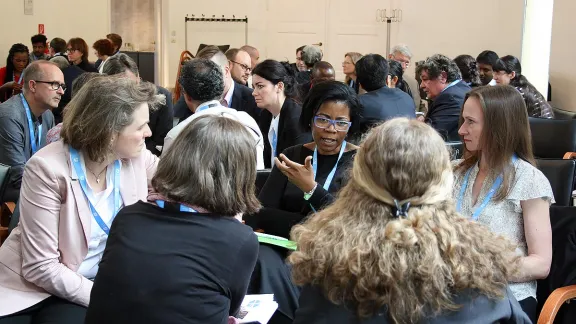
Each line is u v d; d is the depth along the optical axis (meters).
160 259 1.53
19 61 7.75
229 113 2.90
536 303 2.14
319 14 10.33
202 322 1.53
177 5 10.54
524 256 2.10
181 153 1.61
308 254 1.30
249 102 4.38
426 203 1.28
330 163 2.57
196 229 1.57
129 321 1.52
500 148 2.14
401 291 1.21
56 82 3.62
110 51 8.45
